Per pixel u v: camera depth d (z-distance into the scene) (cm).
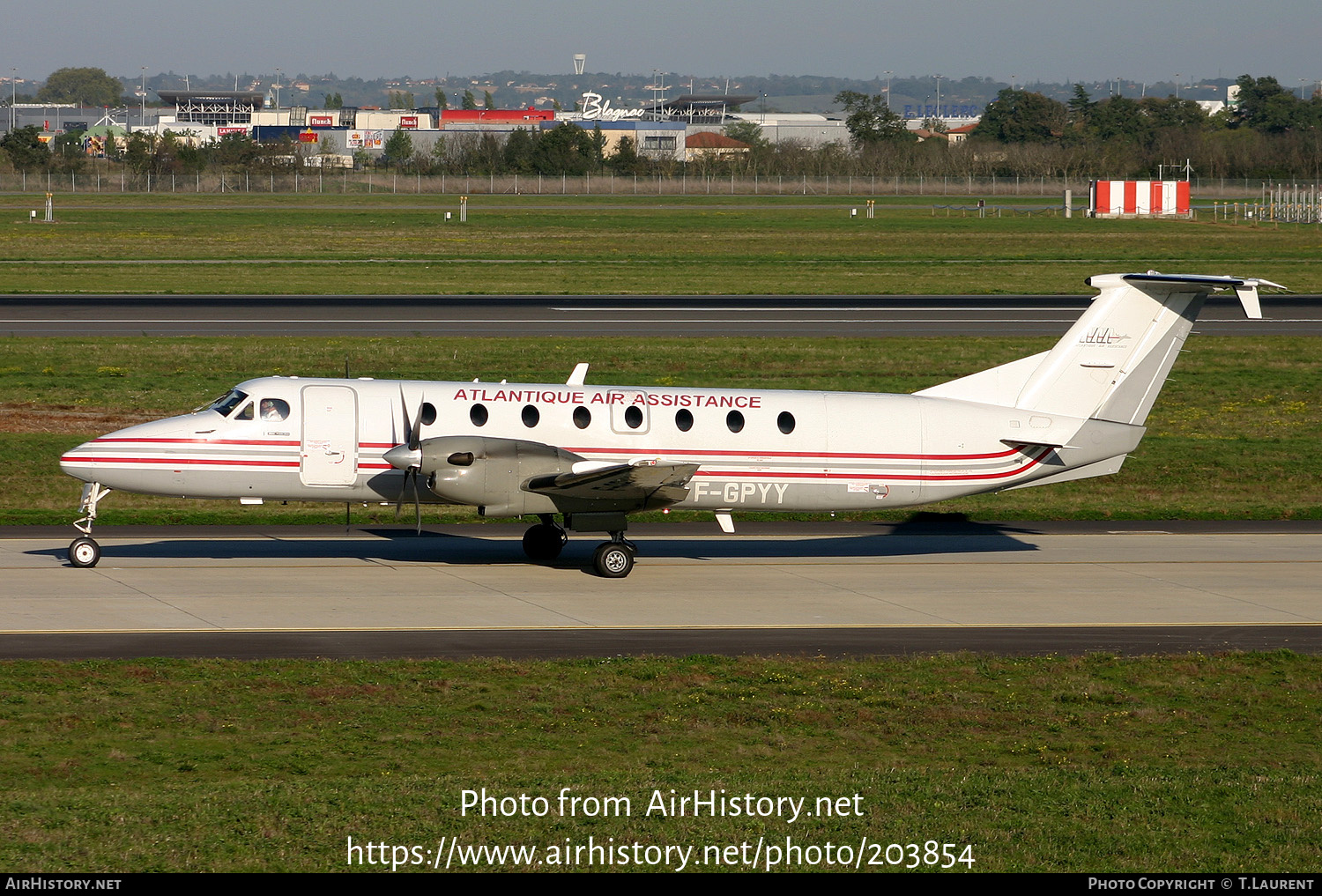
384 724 5909
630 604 8356
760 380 16938
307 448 8931
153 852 4353
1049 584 9281
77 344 17738
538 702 6291
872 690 6650
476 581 8894
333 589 8494
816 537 10925
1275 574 9762
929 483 9612
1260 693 6769
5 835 4444
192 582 8538
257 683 6406
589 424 9188
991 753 5806
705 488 9362
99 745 5509
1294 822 4922
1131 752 5844
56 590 8206
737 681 6725
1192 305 9719
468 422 9075
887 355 18675
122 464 8831
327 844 4481
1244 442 14938
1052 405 9788
